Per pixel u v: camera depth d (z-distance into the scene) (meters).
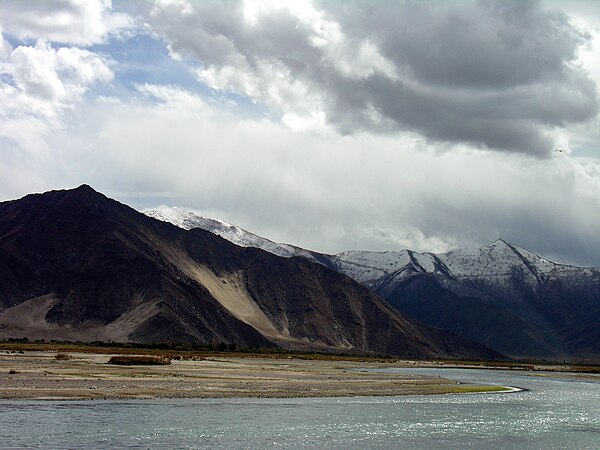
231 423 73.94
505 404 105.31
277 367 179.88
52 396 87.94
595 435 76.69
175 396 94.19
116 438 63.78
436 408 95.75
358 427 75.69
